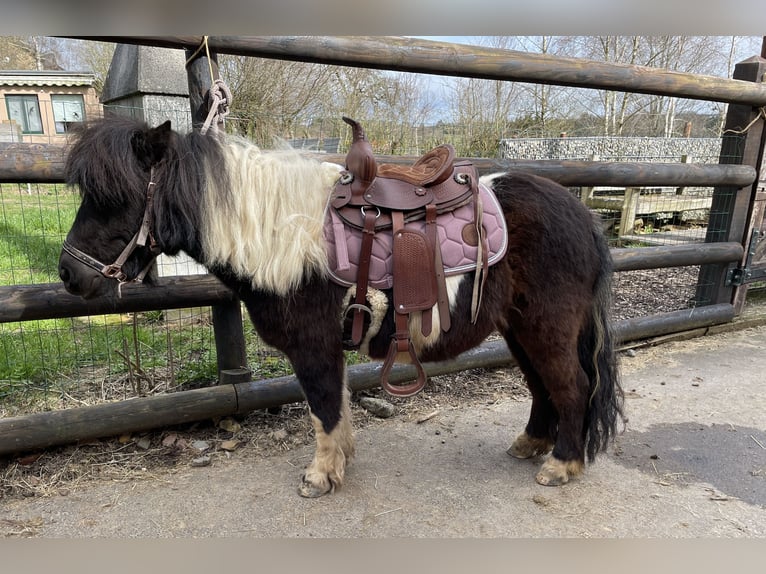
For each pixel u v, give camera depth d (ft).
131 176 5.09
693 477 7.04
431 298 5.73
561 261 6.15
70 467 7.02
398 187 5.89
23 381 9.07
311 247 5.57
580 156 26.23
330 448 6.43
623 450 7.73
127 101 13.17
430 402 9.34
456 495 6.59
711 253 12.14
